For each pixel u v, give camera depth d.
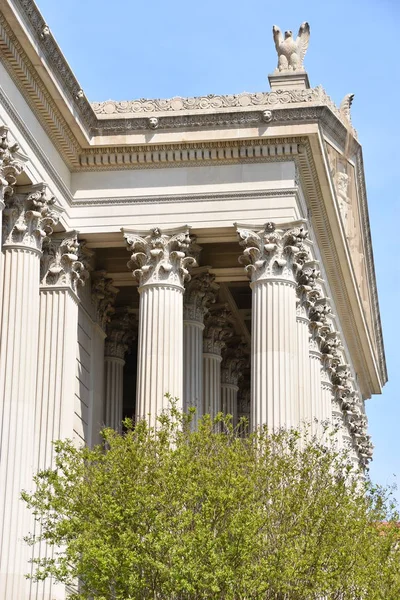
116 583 40.31
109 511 39.91
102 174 56.50
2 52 46.84
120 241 56.56
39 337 53.91
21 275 49.72
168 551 39.50
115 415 63.81
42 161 52.00
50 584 49.53
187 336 60.94
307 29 60.41
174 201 55.94
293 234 55.03
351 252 73.00
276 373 53.88
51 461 52.25
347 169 70.50
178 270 55.62
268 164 55.91
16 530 47.31
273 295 54.75
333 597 43.78
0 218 46.97
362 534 45.69
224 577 38.78
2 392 48.41
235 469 42.19
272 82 58.47
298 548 42.00
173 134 55.78
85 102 53.44
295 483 44.34
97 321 61.22
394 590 46.28
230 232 55.91
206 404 65.81
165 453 42.34
